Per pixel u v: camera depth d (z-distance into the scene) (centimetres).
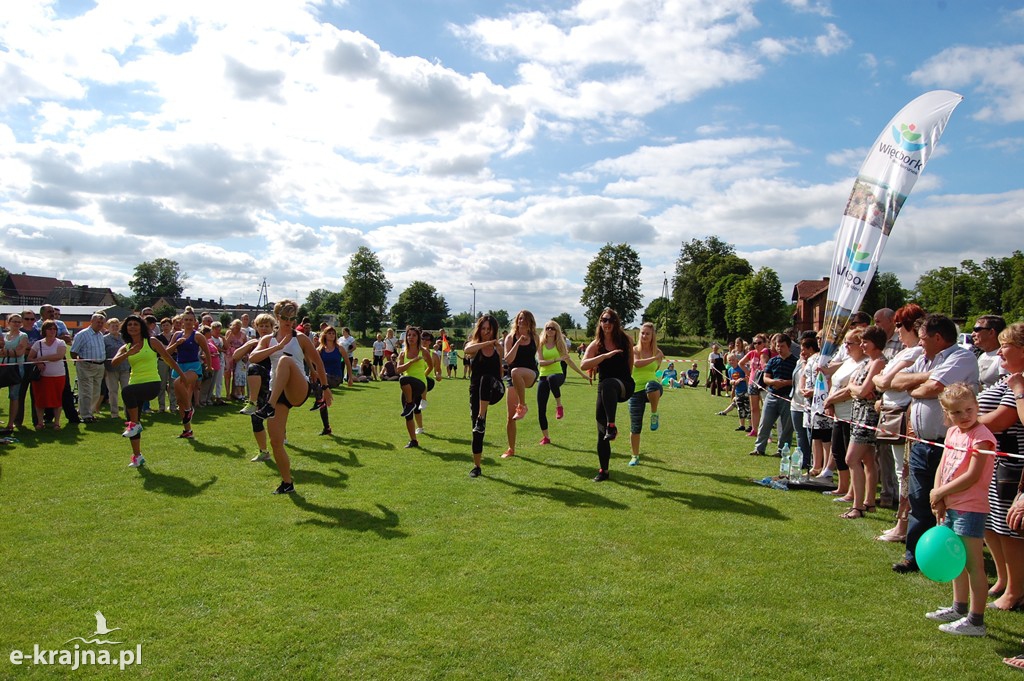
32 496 636
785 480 758
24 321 1091
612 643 362
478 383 764
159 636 362
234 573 453
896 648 365
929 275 9125
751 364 1248
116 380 1160
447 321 8856
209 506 612
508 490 701
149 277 12056
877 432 580
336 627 374
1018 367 416
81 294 9012
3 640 355
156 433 1006
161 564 467
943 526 393
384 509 617
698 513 627
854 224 805
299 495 657
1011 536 420
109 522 559
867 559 509
